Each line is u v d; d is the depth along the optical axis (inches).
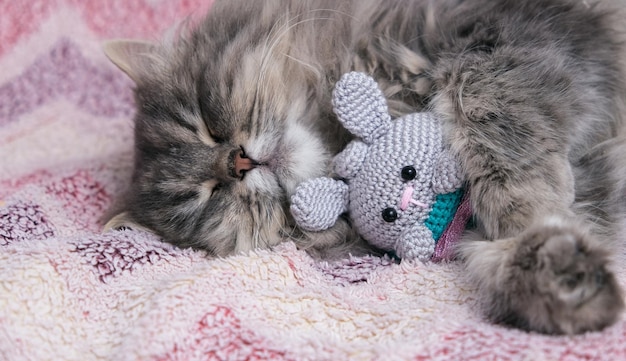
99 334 19.6
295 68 24.0
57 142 31.1
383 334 18.7
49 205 26.9
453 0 24.4
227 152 23.3
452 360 17.3
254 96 23.1
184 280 20.1
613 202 22.5
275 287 20.8
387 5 24.7
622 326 17.8
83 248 21.8
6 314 19.1
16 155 30.4
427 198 21.1
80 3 32.9
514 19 22.7
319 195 21.9
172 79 24.9
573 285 17.5
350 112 21.4
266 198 23.4
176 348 18.1
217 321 18.8
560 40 22.5
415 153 21.0
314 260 23.1
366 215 21.6
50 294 20.0
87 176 28.5
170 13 32.7
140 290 20.4
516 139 20.9
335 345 18.1
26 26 32.4
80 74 32.9
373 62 23.9
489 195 20.9
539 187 20.6
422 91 23.0
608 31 23.8
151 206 24.8
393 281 20.8
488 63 21.7
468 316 19.1
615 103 24.1
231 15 25.2
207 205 23.9
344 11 24.7
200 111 23.9
